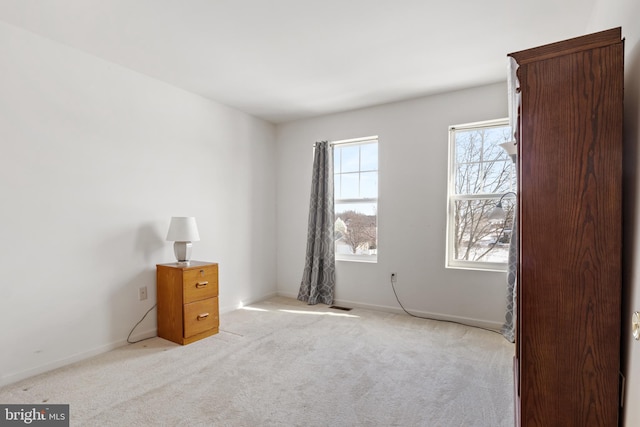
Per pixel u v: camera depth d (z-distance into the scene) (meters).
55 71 2.34
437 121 3.41
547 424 1.33
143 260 2.91
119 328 2.73
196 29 2.20
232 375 2.26
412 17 2.05
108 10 1.97
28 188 2.22
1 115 2.09
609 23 1.63
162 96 3.06
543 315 1.32
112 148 2.69
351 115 3.92
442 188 3.40
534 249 1.33
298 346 2.75
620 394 1.25
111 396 1.99
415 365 2.41
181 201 3.24
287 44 2.40
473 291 3.26
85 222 2.52
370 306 3.82
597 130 1.24
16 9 1.96
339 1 1.90
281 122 4.41
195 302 2.86
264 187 4.30
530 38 2.31
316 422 1.76
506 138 3.20
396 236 3.65
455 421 1.77
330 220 4.01
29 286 2.22
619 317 1.22
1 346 2.10
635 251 1.16
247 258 4.02
